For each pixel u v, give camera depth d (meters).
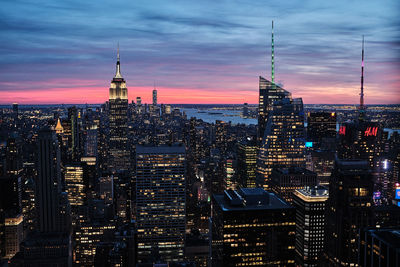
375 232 146.50
